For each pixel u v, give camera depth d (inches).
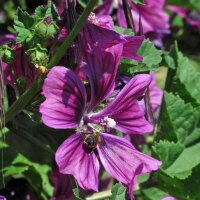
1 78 8.8
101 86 9.6
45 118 8.9
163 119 12.2
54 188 12.2
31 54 9.0
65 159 9.2
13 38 12.0
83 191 10.1
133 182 9.3
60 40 9.6
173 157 11.6
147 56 11.3
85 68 9.5
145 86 9.7
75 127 9.5
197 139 12.2
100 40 9.4
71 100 9.1
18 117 10.7
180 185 11.8
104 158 9.7
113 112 9.8
